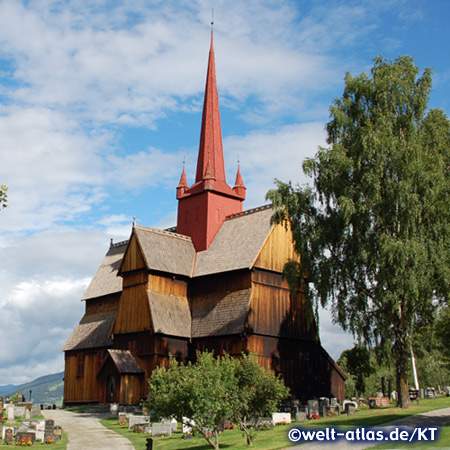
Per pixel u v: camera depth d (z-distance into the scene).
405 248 42.41
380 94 48.34
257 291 59.16
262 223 63.47
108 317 72.88
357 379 72.06
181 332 60.38
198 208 69.94
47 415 55.97
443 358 79.44
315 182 49.69
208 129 74.88
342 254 48.12
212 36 79.81
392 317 46.69
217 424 33.72
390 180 45.03
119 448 36.50
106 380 60.31
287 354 60.22
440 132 47.88
